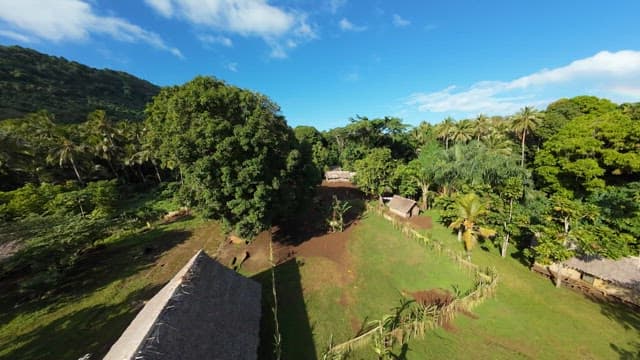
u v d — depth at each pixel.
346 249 30.44
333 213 39.34
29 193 36.84
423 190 47.66
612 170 34.66
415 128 82.19
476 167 38.12
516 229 29.08
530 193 34.41
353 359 15.97
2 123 57.72
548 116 49.75
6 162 46.66
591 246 24.48
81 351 16.48
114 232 35.09
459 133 58.03
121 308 20.69
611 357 17.36
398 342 17.34
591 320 20.73
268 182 27.02
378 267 26.94
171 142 25.05
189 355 10.90
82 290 23.11
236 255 29.14
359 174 50.16
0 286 23.22
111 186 43.19
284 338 17.34
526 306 22.25
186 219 41.41
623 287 23.02
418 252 29.69
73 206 37.44
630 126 32.88
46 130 55.84
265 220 27.67
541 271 28.02
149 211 42.09
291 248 30.75
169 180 71.50
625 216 26.80
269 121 28.73
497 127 59.81
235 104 27.12
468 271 26.22
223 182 25.53
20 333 18.12
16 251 22.86
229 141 24.14
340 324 19.11
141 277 25.22
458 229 36.56
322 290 22.75
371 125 72.50
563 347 18.12
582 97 50.34
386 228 36.38
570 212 24.98
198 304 13.40
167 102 27.67
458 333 18.84
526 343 18.38
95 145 59.34
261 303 18.84
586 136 35.19
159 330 10.66
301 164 34.09
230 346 12.95
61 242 23.97
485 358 16.92
